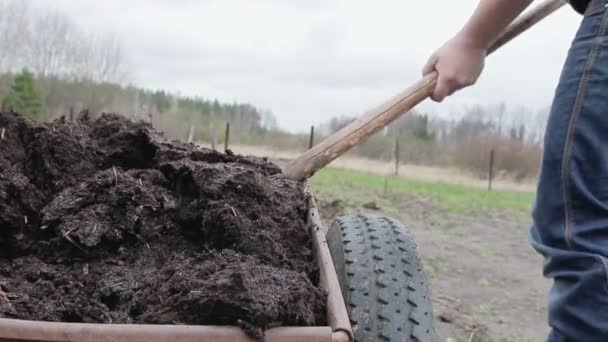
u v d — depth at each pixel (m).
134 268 1.71
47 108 38.19
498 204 13.17
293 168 2.38
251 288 1.28
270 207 1.91
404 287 1.84
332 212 8.99
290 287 1.36
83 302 1.48
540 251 1.37
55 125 2.26
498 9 2.02
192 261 1.55
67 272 1.69
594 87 1.29
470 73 2.25
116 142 2.27
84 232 1.75
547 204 1.35
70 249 1.75
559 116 1.35
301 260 1.76
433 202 12.04
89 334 1.15
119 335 1.16
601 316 1.22
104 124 2.43
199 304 1.26
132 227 1.81
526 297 5.71
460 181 22.89
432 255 7.21
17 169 2.05
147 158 2.27
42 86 39.50
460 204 12.22
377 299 1.79
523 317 5.10
